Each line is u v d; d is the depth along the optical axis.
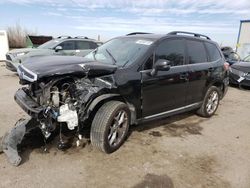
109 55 4.59
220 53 6.23
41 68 3.39
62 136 4.23
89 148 4.00
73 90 3.55
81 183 3.16
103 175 3.35
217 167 3.73
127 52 4.48
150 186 3.18
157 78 4.38
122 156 3.86
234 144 4.57
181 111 5.18
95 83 3.66
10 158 3.42
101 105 3.83
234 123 5.74
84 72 3.53
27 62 3.78
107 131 3.72
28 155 3.69
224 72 6.13
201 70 5.38
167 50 4.70
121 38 5.14
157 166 3.65
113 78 3.82
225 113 6.52
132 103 4.11
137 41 4.70
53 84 3.40
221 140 4.71
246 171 3.66
